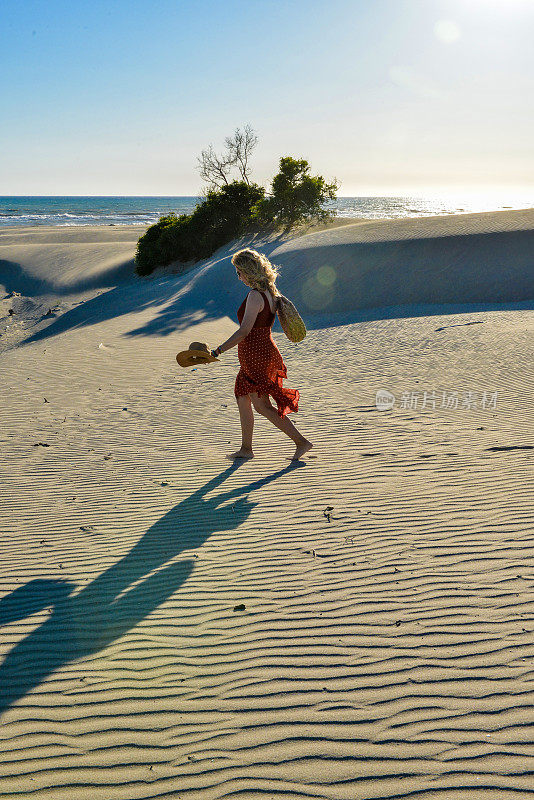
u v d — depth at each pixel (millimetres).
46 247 48688
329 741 2717
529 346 12492
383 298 21875
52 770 2656
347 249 25641
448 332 14570
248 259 6254
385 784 2461
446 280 22344
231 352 13891
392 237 26188
